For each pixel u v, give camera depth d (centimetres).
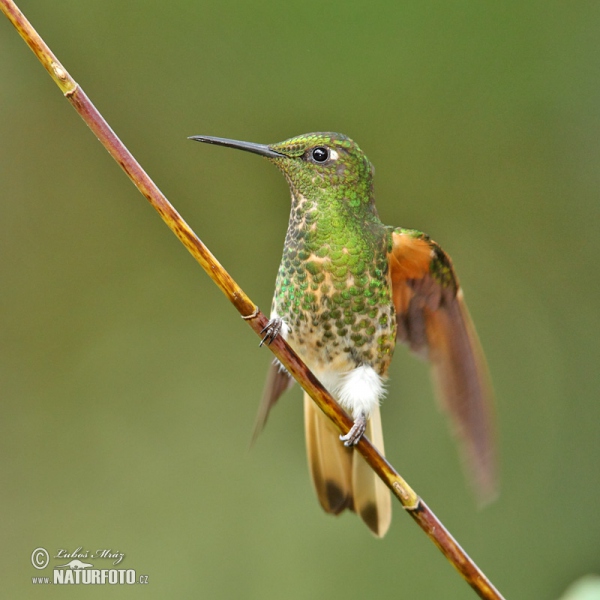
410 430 1152
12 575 1056
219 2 1175
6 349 1191
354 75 1175
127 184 1220
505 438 1177
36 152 1190
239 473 1152
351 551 1082
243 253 1216
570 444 1166
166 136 1191
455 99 1184
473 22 1166
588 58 1171
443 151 1193
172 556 1082
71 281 1220
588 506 1134
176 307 1236
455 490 1120
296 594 1054
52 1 1167
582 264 1200
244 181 1207
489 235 1213
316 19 1163
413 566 1064
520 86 1180
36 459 1148
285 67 1171
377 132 1180
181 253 1242
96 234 1220
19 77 1172
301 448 1168
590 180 1190
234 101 1184
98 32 1177
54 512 1112
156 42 1182
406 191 1195
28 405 1175
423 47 1173
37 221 1207
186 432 1180
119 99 1182
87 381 1196
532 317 1205
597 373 1180
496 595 495
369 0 1155
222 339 1229
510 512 1130
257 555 1090
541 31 1179
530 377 1193
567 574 1079
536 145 1193
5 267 1196
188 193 1205
